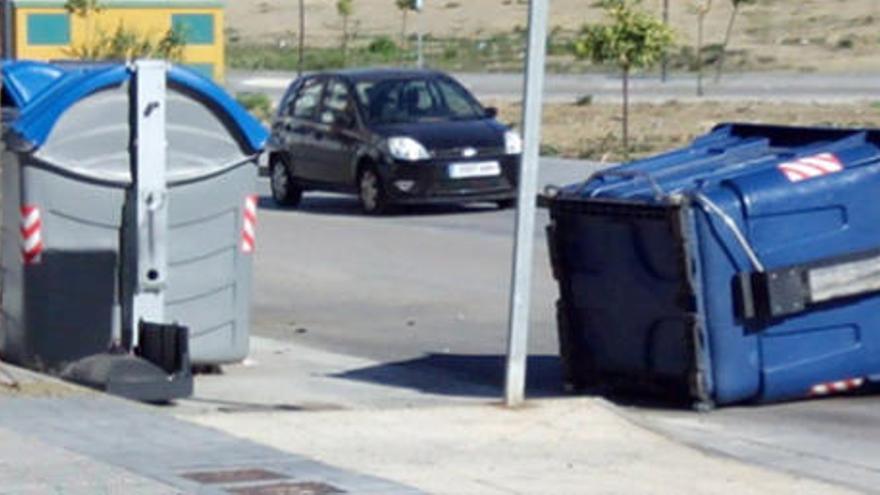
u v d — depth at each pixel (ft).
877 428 49.16
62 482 37.86
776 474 42.86
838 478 43.24
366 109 106.52
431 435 45.01
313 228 98.89
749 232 50.60
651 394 53.47
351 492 37.91
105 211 54.54
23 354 54.90
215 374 57.26
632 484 40.40
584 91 199.11
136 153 52.95
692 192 50.60
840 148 52.47
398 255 86.94
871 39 266.16
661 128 152.25
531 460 42.57
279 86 205.26
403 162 102.58
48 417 44.86
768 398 51.65
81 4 153.89
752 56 248.93
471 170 103.14
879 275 51.57
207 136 55.72
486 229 96.94
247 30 319.68
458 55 260.21
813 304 51.19
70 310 54.60
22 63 60.39
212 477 38.75
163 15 161.17
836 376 51.93
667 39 137.08
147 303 53.31
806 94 187.21
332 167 107.86
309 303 73.20
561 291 54.49
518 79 216.54
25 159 53.88
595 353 54.13
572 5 311.88
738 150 54.90
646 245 51.80
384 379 56.80
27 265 54.29
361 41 289.33
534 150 47.70
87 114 54.13
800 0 312.29
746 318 50.72
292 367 58.95
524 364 50.42
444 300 73.46
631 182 53.31
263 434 44.21
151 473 38.86
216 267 56.39
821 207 51.13
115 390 49.70
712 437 47.98
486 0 342.44
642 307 52.29
